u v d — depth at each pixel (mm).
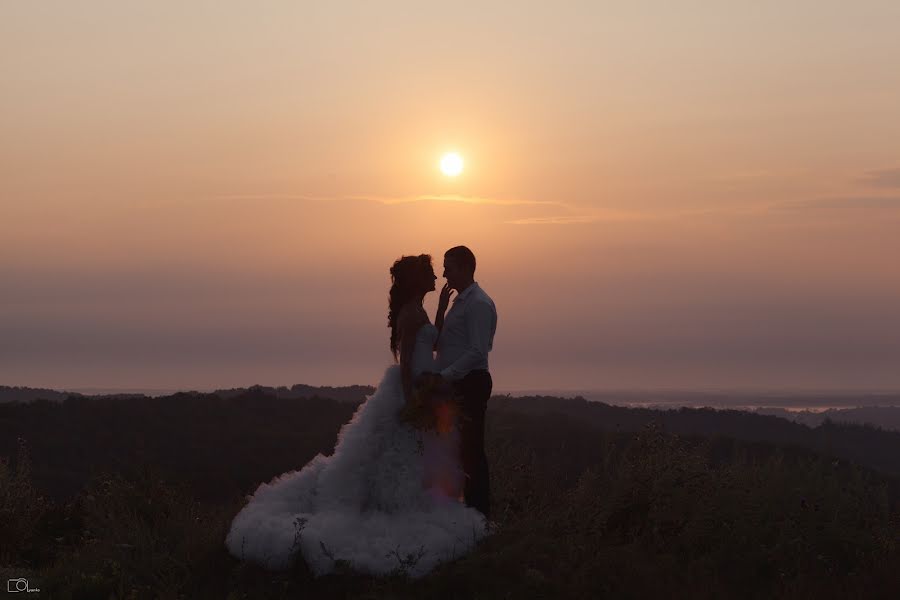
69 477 30234
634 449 9844
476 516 8141
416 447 8273
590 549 7828
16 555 8914
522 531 8156
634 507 8852
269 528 7598
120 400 44312
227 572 7562
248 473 31359
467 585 7129
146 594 7164
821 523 8398
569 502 9086
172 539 8562
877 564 7758
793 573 7754
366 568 7363
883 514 8906
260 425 41125
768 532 8391
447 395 8141
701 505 8555
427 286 8531
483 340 8344
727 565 7891
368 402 8469
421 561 7453
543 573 7281
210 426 39844
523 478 9984
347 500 8133
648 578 7309
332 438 38688
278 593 7121
